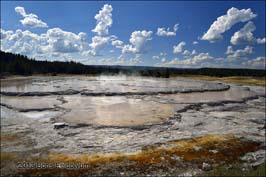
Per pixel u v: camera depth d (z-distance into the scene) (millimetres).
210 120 20203
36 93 34688
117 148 13109
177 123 18938
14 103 27109
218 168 10078
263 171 8828
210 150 12758
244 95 38969
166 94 39188
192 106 26766
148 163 11062
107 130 16641
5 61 94312
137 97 34438
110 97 34219
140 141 14352
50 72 101938
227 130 17109
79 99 31641
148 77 93750
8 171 10117
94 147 13242
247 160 11617
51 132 15961
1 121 18859
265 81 72812
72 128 16984
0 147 12977
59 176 9805
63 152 12422
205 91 44844
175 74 110312
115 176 9898
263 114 23344
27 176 9742
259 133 16391
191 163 11141
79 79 75438
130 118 20719
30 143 13734
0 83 54062
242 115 22734
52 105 26266
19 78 72312
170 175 9969
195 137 15180
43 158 11562
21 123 18281
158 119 20438
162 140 14555
